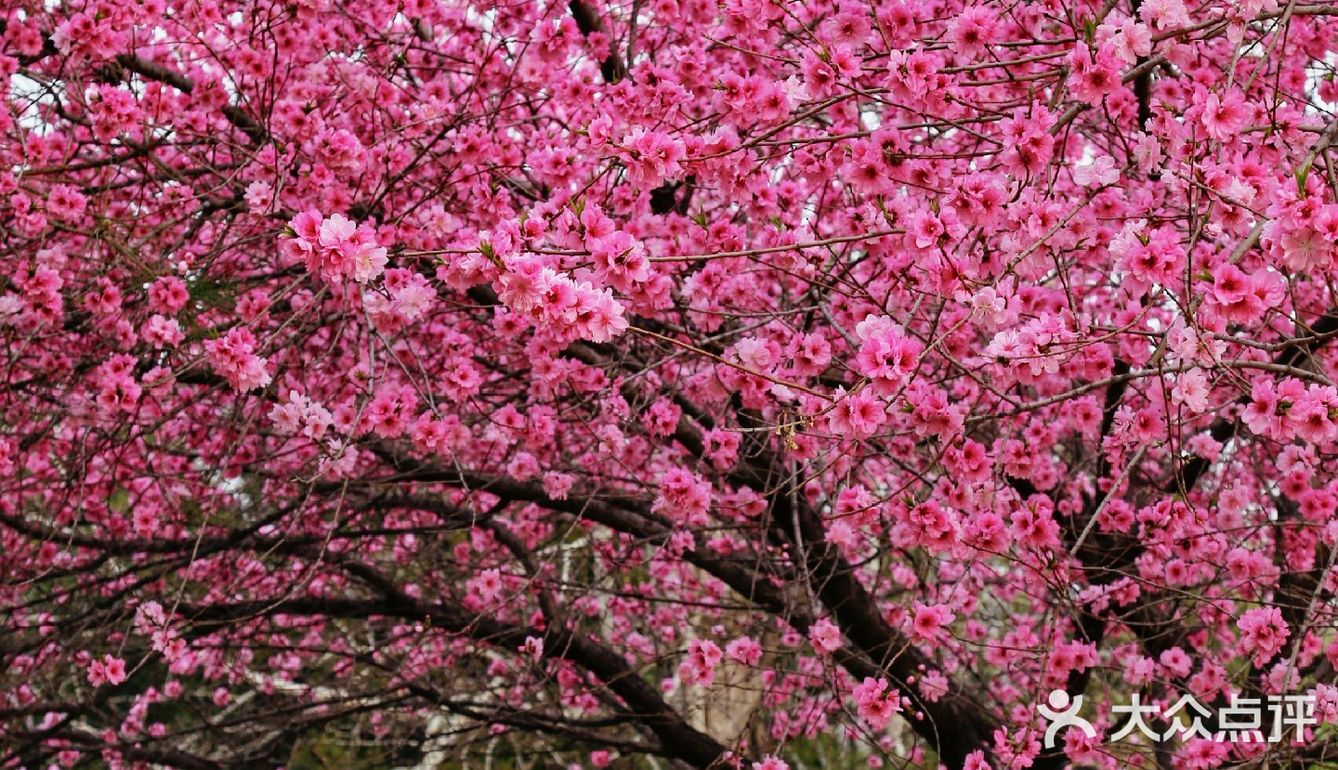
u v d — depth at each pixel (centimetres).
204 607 583
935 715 529
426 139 484
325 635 792
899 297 408
